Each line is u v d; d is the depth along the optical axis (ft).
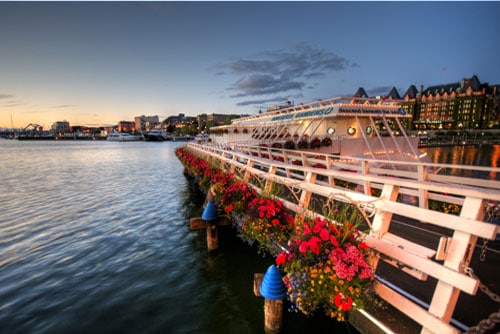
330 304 11.73
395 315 11.21
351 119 63.93
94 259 26.25
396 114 63.05
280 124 80.94
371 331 11.56
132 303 18.80
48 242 31.04
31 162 148.36
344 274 9.85
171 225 36.52
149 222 38.22
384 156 61.31
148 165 128.57
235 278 21.54
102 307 18.44
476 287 8.06
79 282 21.91
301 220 14.79
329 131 64.75
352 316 12.64
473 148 308.60
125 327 16.44
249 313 17.29
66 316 17.61
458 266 8.73
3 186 71.41
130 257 26.50
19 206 49.19
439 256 9.12
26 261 26.08
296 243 12.04
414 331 10.30
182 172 100.01
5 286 21.50
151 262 25.17
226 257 25.09
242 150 60.18
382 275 14.12
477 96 523.29
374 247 11.64
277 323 14.49
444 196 18.35
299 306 12.24
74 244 30.32
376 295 11.72
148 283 21.40
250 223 18.84
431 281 13.50
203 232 32.91
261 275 15.74
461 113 544.62
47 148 346.33
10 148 348.38
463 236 8.89
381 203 12.25
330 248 11.10
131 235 32.89
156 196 56.49
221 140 141.18
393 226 21.06
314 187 17.17
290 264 12.34
